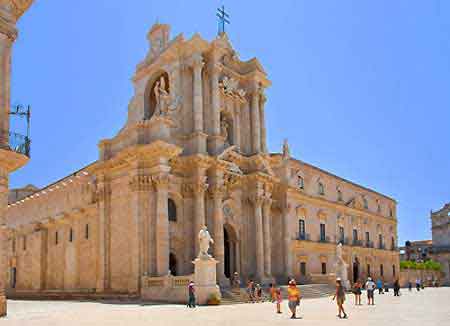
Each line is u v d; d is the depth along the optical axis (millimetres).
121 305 30344
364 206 70438
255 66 47500
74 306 29922
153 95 44719
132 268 35562
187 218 39250
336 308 27688
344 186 65562
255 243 43781
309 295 41500
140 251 35406
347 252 62938
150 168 36688
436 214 105188
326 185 61031
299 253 53188
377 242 72812
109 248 39000
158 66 43594
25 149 23109
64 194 48906
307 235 55344
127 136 39344
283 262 47156
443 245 103250
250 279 42406
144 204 36344
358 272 65688
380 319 20438
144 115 43875
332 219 61094
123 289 36781
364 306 29453
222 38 46438
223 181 41000
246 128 46688
